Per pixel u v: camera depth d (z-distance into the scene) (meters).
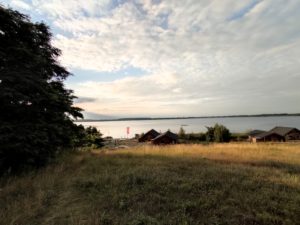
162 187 6.07
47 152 9.13
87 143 21.31
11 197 5.89
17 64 8.42
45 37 10.96
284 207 4.75
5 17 8.54
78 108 12.12
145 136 51.31
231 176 7.10
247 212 4.59
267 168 8.55
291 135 50.78
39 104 8.84
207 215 4.57
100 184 6.54
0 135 7.23
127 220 4.43
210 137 41.56
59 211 5.04
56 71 12.07
